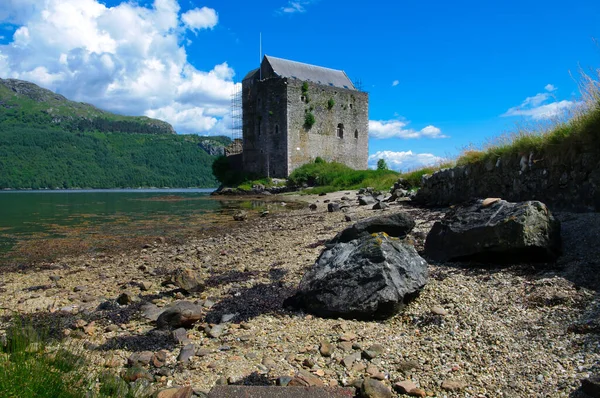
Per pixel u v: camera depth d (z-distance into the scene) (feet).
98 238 52.49
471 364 13.08
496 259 21.42
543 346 13.28
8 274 33.40
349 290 18.06
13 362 12.44
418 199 55.01
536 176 31.12
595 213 24.93
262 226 56.59
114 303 22.88
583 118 26.76
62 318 20.45
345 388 12.14
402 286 18.10
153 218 77.46
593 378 10.52
